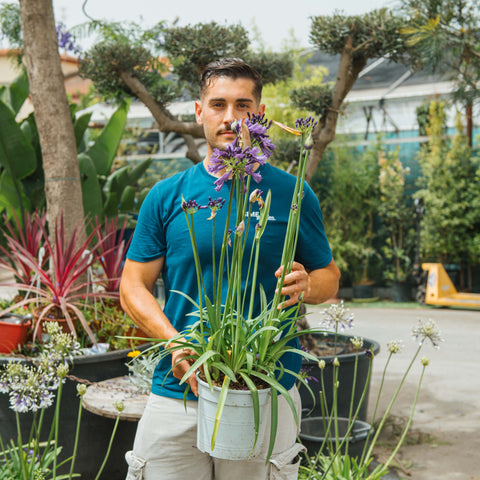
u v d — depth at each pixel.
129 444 2.72
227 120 1.47
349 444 2.60
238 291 1.28
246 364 1.31
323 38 4.05
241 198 1.26
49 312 3.01
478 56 4.05
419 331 1.95
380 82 10.26
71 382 2.60
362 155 10.19
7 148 4.73
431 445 3.25
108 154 5.60
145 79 4.69
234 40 4.38
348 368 3.02
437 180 9.30
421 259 9.66
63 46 4.68
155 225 1.60
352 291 10.12
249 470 1.51
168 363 1.54
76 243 3.54
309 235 1.60
